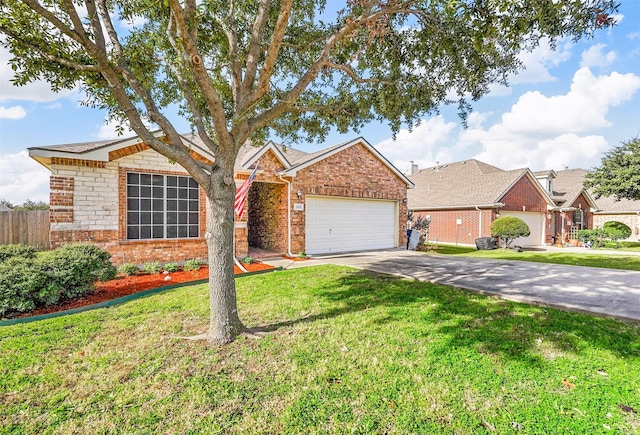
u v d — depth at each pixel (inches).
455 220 824.3
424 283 285.6
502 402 110.0
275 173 475.8
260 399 113.3
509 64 210.8
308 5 236.8
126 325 186.7
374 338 163.6
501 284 279.3
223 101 248.7
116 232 351.6
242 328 172.9
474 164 980.6
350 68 233.5
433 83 243.3
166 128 164.7
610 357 140.9
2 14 146.2
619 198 797.2
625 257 524.4
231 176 169.3
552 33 158.7
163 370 134.0
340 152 536.4
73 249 259.0
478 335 165.0
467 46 201.9
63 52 167.3
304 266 386.6
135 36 205.3
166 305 225.6
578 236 847.7
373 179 582.2
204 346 156.6
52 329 181.3
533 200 832.9
